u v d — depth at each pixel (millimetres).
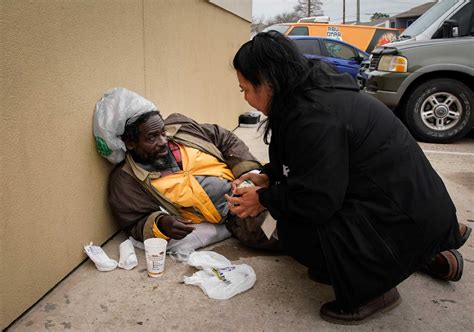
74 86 2441
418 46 6043
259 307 2213
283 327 2059
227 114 6523
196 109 4871
